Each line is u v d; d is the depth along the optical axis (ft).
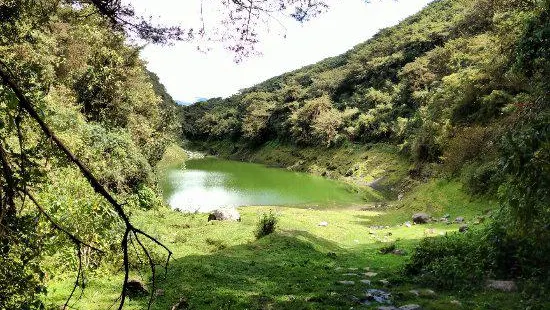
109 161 73.31
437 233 73.10
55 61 68.13
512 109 73.92
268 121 333.21
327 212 110.32
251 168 257.14
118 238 32.12
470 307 31.89
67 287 37.50
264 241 63.57
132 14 17.02
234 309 35.27
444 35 225.56
